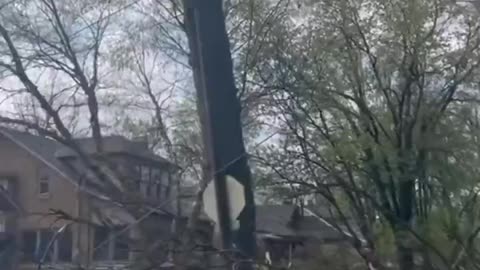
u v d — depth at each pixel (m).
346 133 12.55
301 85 12.05
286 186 10.63
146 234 7.17
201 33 7.99
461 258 10.95
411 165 11.91
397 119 12.98
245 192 7.58
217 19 8.06
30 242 7.34
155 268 7.08
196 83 8.23
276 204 10.28
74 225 7.27
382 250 11.01
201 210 7.37
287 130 11.62
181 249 7.13
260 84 11.10
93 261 7.13
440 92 13.47
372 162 11.93
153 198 7.47
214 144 7.64
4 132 8.34
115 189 7.65
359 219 11.34
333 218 11.05
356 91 13.30
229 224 7.38
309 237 10.12
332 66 13.14
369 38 13.75
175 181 7.91
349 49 13.48
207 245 7.21
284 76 11.82
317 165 11.53
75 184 7.68
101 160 8.02
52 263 7.15
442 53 13.75
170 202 7.35
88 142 8.59
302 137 11.71
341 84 13.03
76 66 10.45
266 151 10.60
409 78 13.49
